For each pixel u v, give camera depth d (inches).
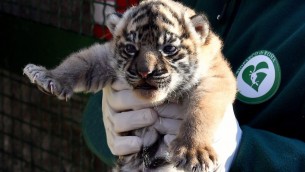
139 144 39.2
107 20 41.2
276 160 39.1
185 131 37.4
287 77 41.7
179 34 38.9
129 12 40.1
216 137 38.8
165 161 39.2
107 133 41.8
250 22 44.9
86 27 65.1
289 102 40.9
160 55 38.3
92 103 49.7
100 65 41.6
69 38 63.9
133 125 39.4
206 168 36.0
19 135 80.2
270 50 42.6
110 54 41.1
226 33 46.2
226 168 39.8
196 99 39.0
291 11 43.4
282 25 43.2
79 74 41.7
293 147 39.3
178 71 38.9
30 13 71.2
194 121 37.7
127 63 38.9
